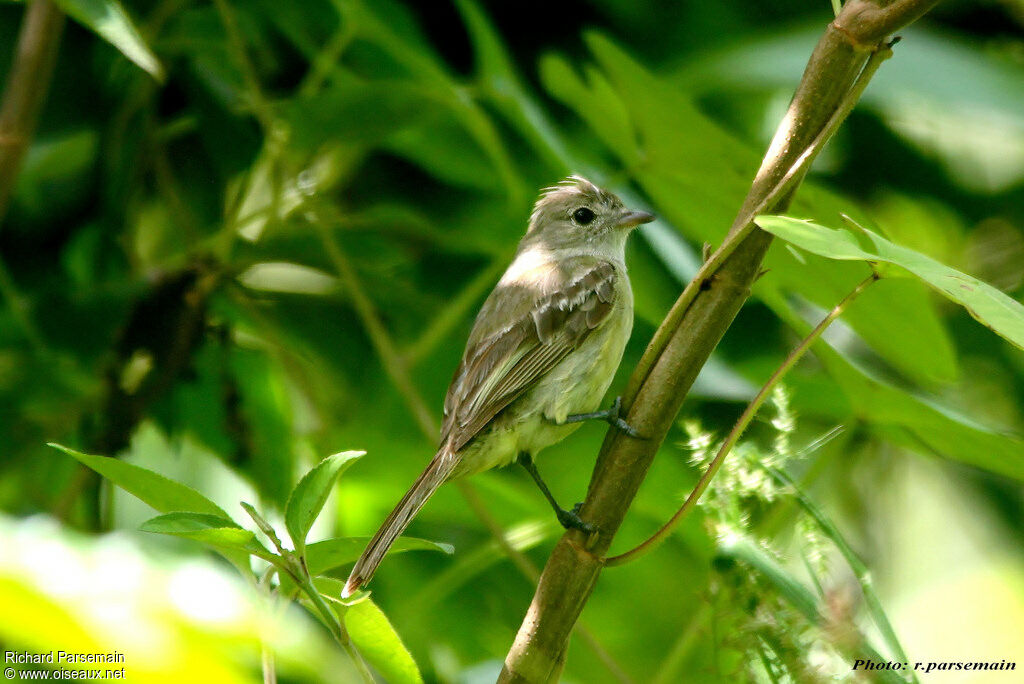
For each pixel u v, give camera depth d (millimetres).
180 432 10312
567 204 10570
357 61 11188
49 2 8703
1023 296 12445
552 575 6113
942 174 12703
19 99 8648
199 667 3193
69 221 10469
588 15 11852
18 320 9828
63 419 9664
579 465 11070
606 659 8391
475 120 9562
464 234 11547
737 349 11195
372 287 10703
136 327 9680
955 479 13641
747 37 11172
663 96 8195
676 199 9227
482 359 9352
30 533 3438
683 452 10445
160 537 8930
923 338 7898
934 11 12344
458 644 10672
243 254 10203
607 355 9539
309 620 7941
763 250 6035
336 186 11656
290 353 10367
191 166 10953
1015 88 9742
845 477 12219
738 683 6262
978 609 13836
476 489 10391
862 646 6105
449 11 11742
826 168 12656
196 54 10531
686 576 10992
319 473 5145
